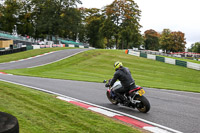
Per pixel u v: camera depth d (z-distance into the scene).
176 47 84.88
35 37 76.25
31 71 23.06
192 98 9.27
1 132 2.38
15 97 6.63
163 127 4.85
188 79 21.83
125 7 66.12
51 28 64.62
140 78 19.73
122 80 6.30
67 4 67.56
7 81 11.87
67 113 5.27
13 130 2.56
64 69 25.83
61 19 65.81
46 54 40.31
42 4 69.88
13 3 68.81
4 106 5.34
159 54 49.56
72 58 35.12
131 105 6.38
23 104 5.74
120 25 67.56
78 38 85.75
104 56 37.94
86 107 6.54
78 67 27.73
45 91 9.16
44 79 14.59
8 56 37.97
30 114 4.84
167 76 23.16
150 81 17.73
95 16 80.44
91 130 4.13
